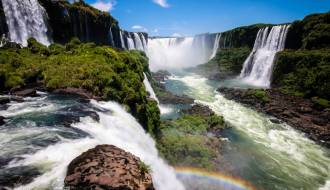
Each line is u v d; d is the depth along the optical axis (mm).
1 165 11469
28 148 13156
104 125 19047
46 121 17047
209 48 118125
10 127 15680
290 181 24781
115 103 25500
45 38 49531
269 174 25703
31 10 45750
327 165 28188
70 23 56000
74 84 25078
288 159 29125
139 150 18484
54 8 51875
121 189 10930
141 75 37875
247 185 23500
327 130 36562
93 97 24156
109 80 26438
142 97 30094
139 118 27547
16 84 23531
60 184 10859
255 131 36656
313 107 44500
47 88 24281
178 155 25656
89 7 68250
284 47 69812
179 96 51688
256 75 73500
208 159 25891
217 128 35219
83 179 10984
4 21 39844
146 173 12875
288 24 75188
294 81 55469
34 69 26469
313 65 53938
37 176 11094
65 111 19344
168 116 39250
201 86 66625
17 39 42312
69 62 29938
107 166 11977
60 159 12641
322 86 47812
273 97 49875
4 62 26656
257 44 82812
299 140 34312
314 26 63719
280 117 41438
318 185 24391
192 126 33312
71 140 14711
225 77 80125
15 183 10414
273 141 33656
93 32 65938
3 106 19453
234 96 54094
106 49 35344
